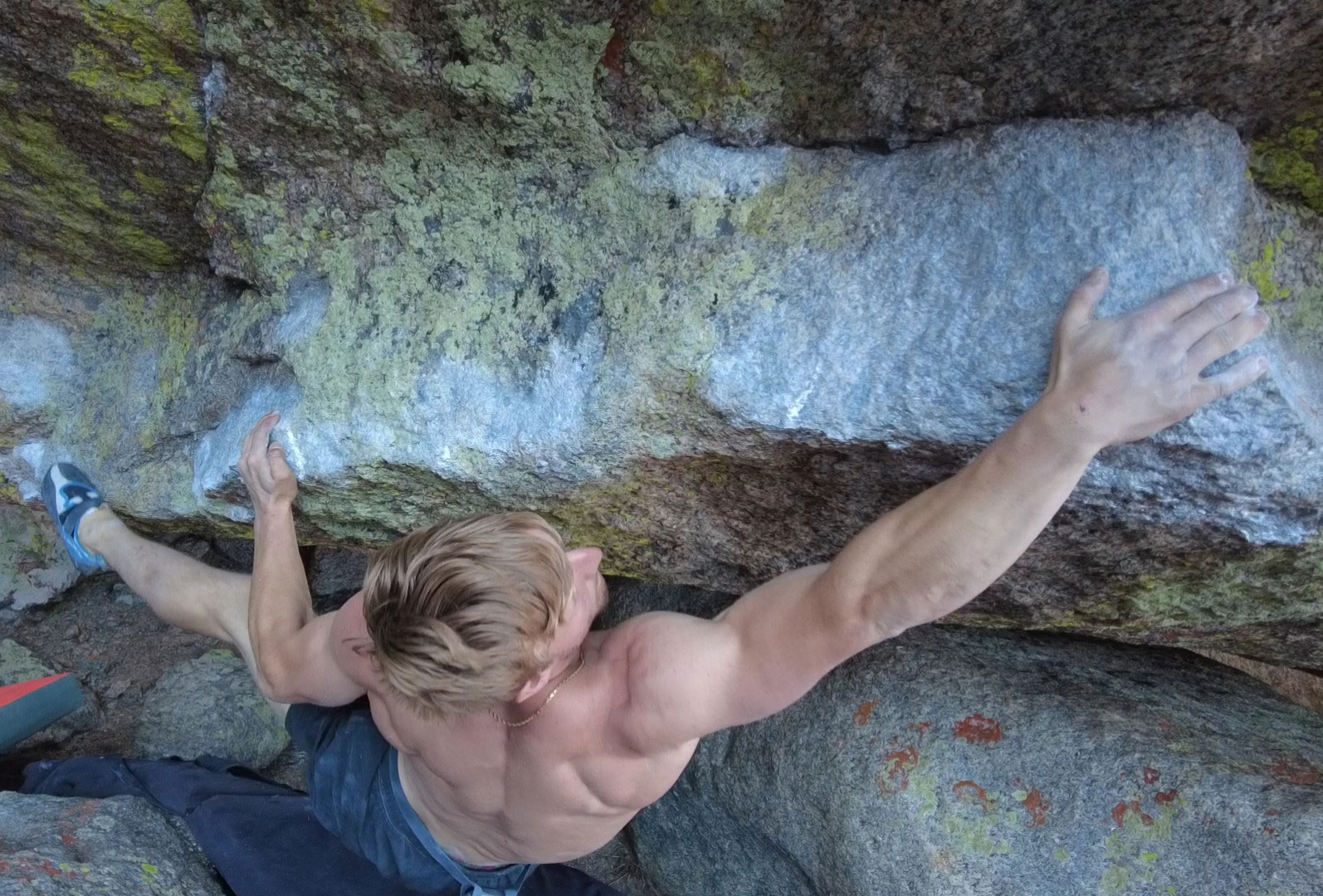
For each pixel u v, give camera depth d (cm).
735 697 146
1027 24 133
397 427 181
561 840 184
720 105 156
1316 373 143
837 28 141
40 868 196
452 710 137
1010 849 196
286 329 193
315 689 198
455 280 179
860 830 210
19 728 236
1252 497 142
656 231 163
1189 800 185
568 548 202
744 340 154
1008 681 214
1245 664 295
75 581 297
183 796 243
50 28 165
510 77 158
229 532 234
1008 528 124
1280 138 141
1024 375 137
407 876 207
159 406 217
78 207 204
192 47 166
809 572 143
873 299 149
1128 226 136
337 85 166
